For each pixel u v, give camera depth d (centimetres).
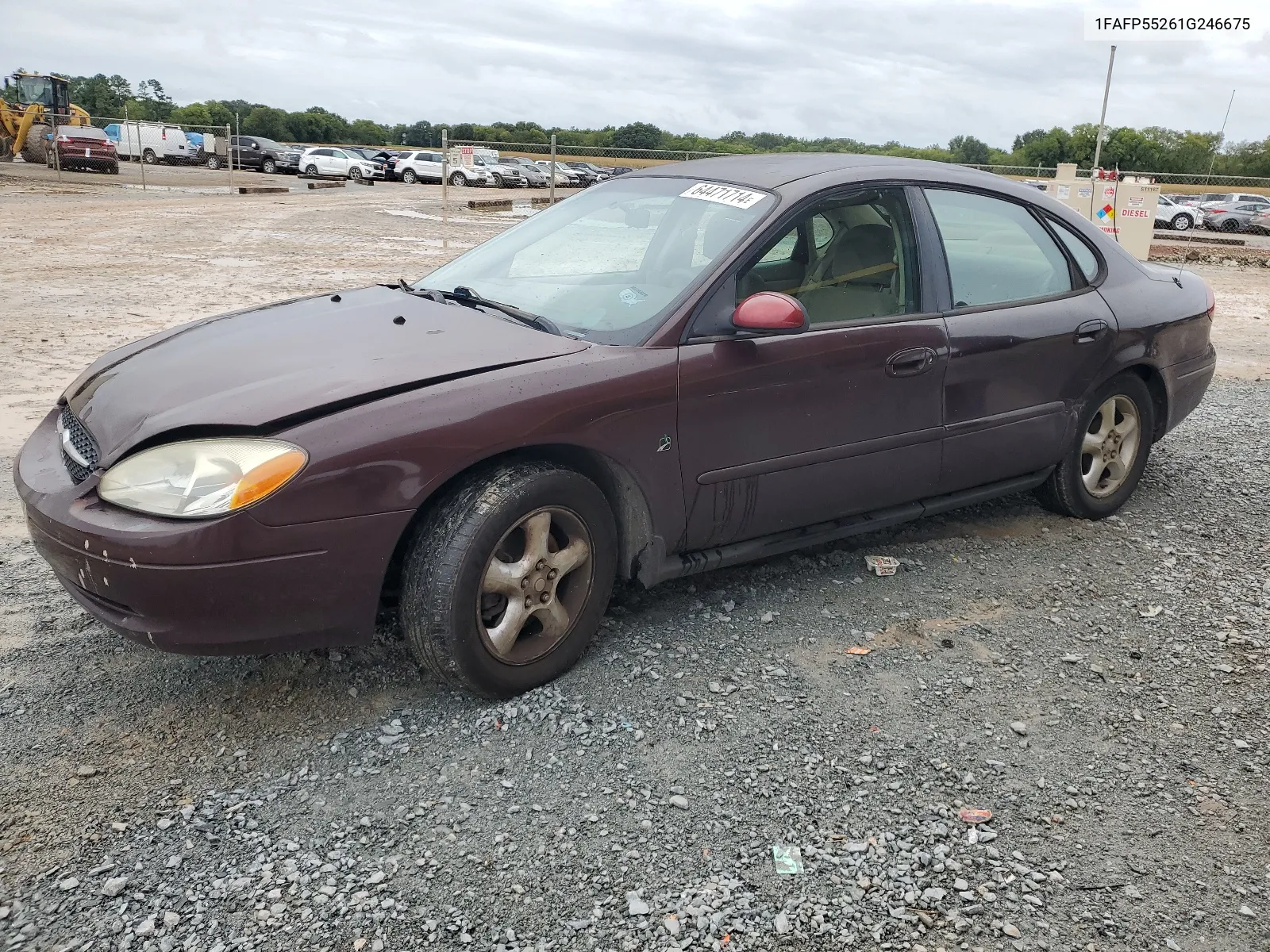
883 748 297
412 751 287
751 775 282
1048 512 491
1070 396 441
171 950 216
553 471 305
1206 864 255
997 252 423
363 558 279
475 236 1988
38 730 291
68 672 323
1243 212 3397
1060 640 367
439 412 286
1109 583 415
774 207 362
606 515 323
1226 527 481
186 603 266
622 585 395
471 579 291
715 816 265
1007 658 352
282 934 221
